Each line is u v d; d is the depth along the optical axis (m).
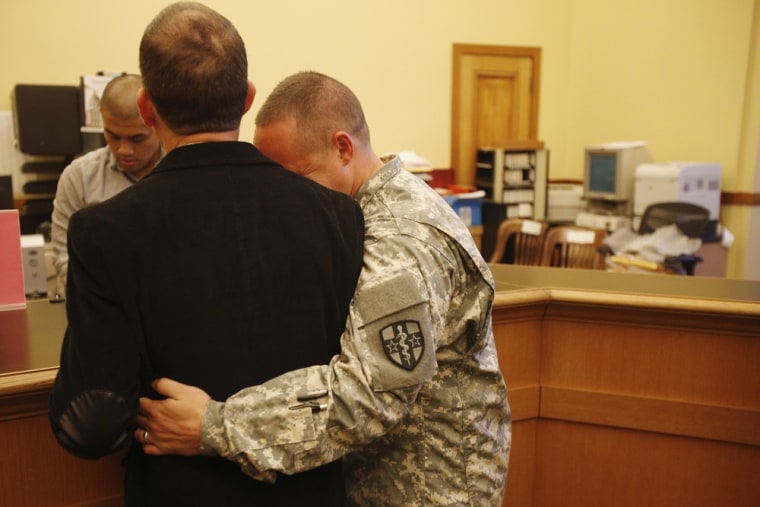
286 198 0.88
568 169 6.11
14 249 1.64
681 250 3.53
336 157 1.04
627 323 1.67
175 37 0.83
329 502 0.94
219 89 0.85
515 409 1.72
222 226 0.84
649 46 5.28
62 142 3.68
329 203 0.92
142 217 0.81
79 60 4.29
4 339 1.36
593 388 1.72
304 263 0.87
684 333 1.64
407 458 1.09
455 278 1.00
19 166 3.87
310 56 4.95
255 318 0.84
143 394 0.86
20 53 4.15
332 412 0.86
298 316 0.87
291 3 4.83
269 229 0.86
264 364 0.86
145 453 0.89
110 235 0.79
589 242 3.51
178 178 0.85
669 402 1.67
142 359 0.83
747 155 4.70
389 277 0.91
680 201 4.32
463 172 5.68
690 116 5.02
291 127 1.03
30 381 1.13
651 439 1.70
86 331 0.78
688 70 5.00
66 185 2.08
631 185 4.74
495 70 5.67
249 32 4.74
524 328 1.71
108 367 0.78
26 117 3.60
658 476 1.71
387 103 5.29
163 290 0.81
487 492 1.12
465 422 1.09
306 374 0.87
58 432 0.79
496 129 5.76
